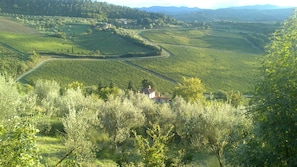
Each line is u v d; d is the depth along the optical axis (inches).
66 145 638.5
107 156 804.0
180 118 1055.0
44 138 873.5
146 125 1123.9
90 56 5378.9
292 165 322.7
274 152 340.2
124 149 896.3
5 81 745.6
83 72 4680.1
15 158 294.7
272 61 399.9
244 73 5142.7
